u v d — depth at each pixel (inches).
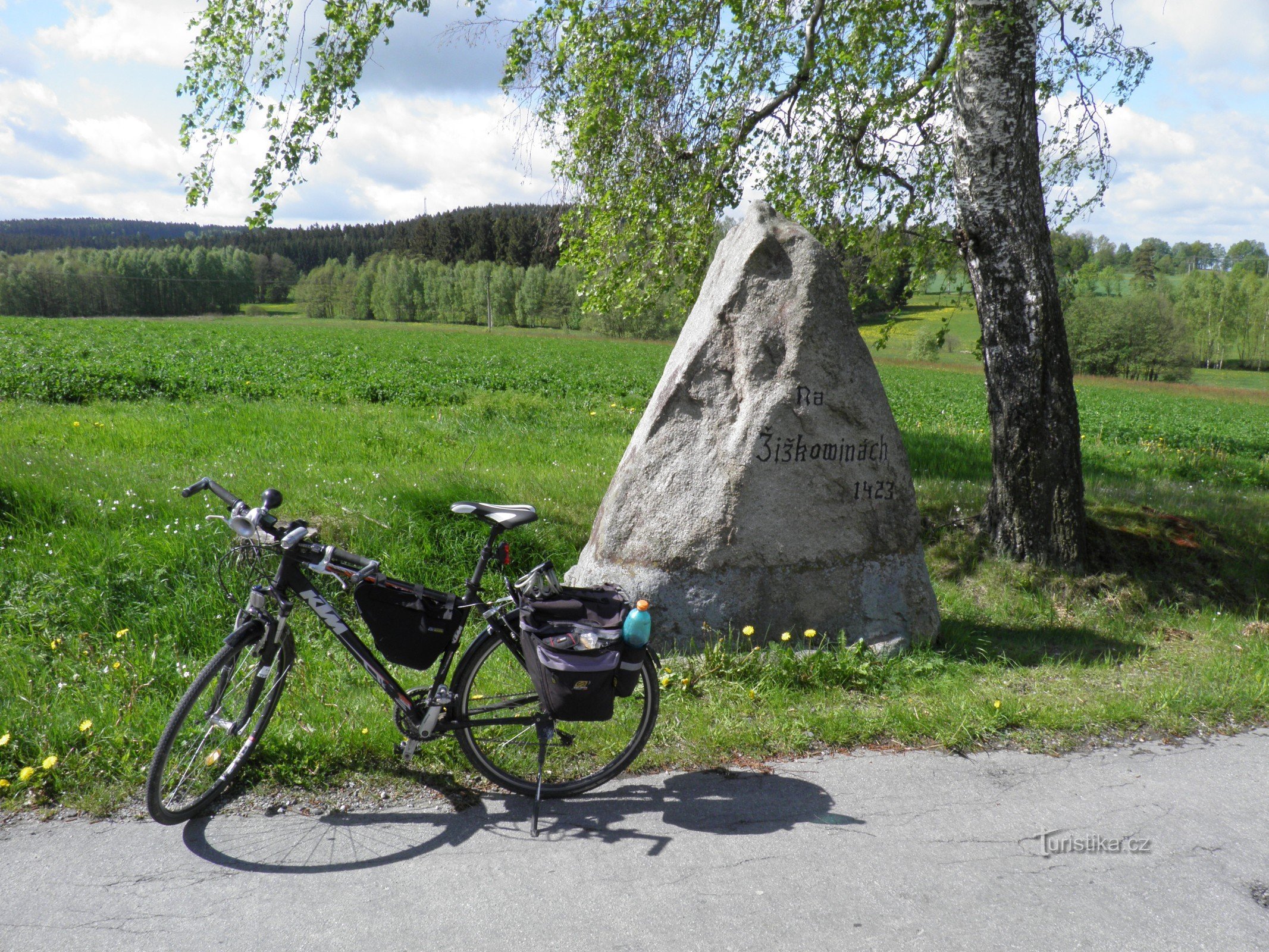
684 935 93.2
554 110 307.6
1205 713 165.2
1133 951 93.0
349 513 241.6
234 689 118.8
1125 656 197.9
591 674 115.3
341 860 107.2
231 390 571.5
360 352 1145.4
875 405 186.5
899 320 365.4
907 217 325.4
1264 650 204.8
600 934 93.0
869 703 164.7
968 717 154.9
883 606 189.0
